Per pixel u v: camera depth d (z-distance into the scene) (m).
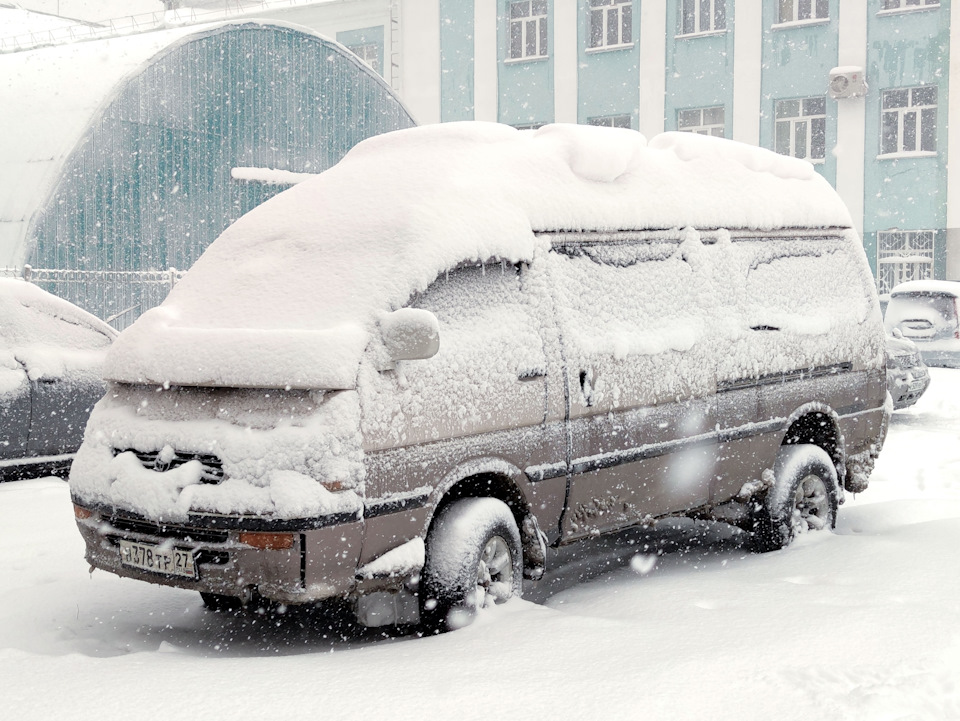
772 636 4.47
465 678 4.06
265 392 4.65
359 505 4.54
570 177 5.95
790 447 7.21
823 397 7.39
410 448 4.77
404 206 5.23
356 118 25.66
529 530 5.45
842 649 4.30
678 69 33.69
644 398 6.01
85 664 4.36
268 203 5.89
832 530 7.39
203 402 4.79
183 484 4.63
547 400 5.46
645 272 6.17
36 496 8.29
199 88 21.75
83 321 9.74
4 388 8.80
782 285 7.20
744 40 32.72
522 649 4.42
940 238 30.59
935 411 14.99
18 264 18.48
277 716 3.71
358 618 4.97
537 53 35.97
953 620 4.64
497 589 5.17
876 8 30.98
